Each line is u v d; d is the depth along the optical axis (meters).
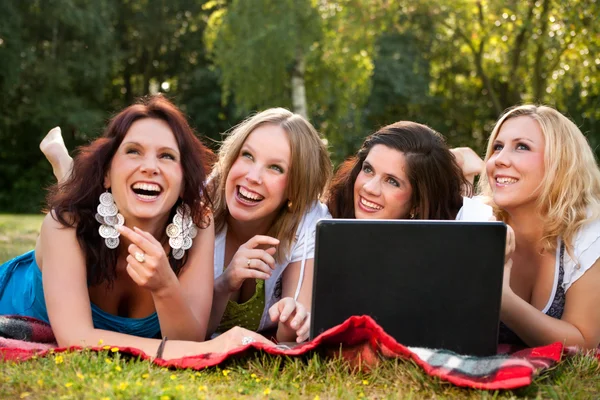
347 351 2.87
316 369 2.78
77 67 25.33
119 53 26.50
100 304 3.40
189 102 28.56
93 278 3.25
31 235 10.08
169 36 29.25
